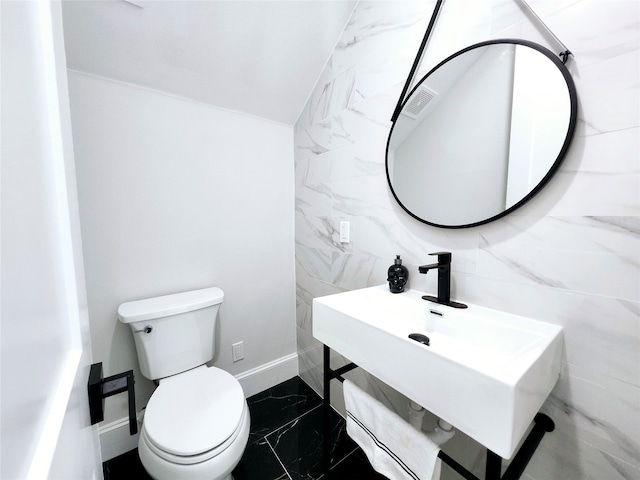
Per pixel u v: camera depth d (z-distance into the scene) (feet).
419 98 3.14
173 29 3.49
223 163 4.72
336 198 4.53
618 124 1.90
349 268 4.40
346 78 4.16
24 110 0.77
